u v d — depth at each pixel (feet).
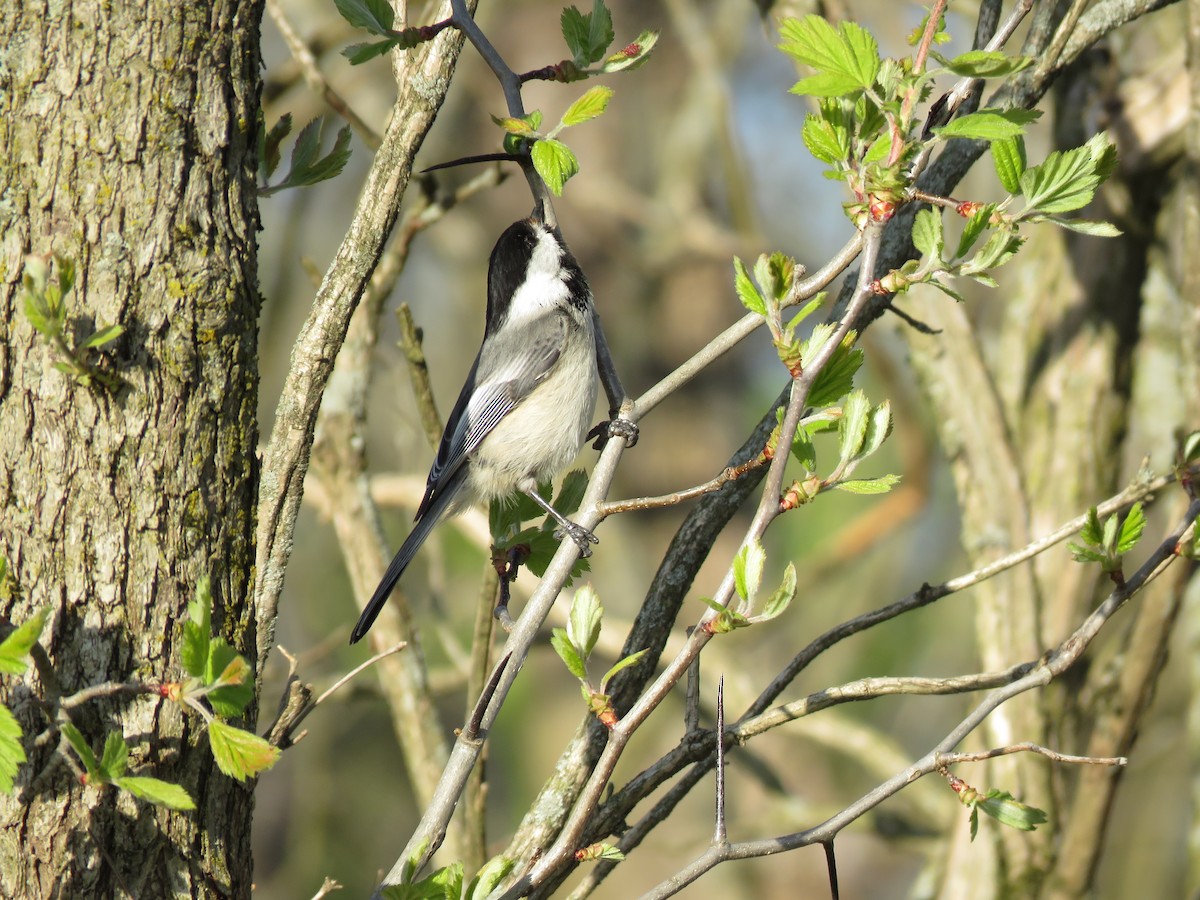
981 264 15.30
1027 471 33.47
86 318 15.75
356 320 32.76
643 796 19.86
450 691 39.24
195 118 16.49
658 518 63.57
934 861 35.12
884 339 49.49
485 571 25.44
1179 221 35.91
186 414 16.24
